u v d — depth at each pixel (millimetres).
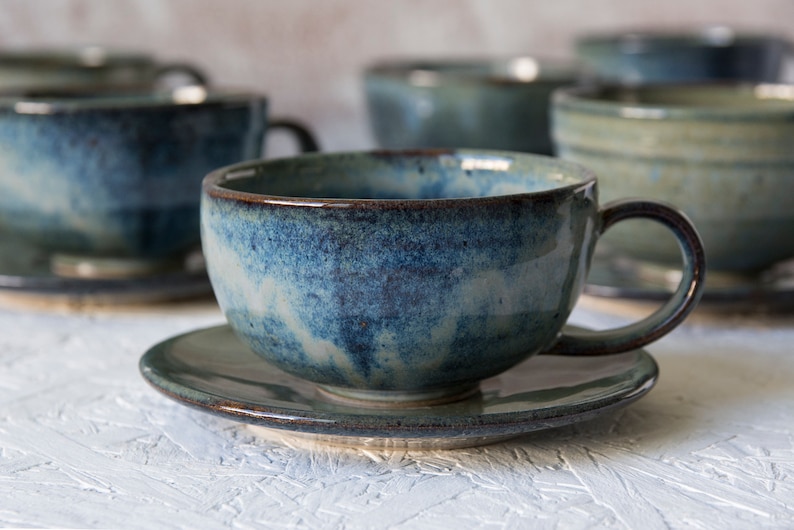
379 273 476
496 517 457
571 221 496
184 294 671
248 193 489
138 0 1083
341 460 497
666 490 473
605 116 643
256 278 490
